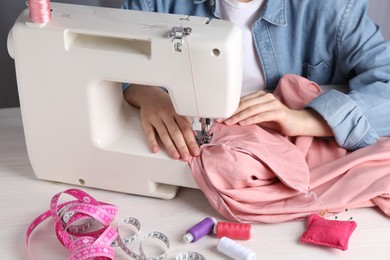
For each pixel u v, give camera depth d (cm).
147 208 120
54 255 110
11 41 117
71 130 121
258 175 116
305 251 109
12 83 203
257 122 126
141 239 112
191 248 110
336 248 108
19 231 115
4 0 187
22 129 142
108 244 108
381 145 128
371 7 197
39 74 116
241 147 117
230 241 108
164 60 108
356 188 117
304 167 120
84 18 114
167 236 113
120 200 123
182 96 111
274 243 110
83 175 125
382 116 134
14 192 125
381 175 120
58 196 116
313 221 112
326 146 131
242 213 115
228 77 107
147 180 122
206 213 118
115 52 111
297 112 132
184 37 106
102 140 122
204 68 107
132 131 126
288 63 159
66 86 116
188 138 121
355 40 149
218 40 105
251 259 106
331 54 156
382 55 146
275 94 146
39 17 112
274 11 150
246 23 155
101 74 113
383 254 108
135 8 158
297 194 117
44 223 117
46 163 126
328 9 149
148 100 131
